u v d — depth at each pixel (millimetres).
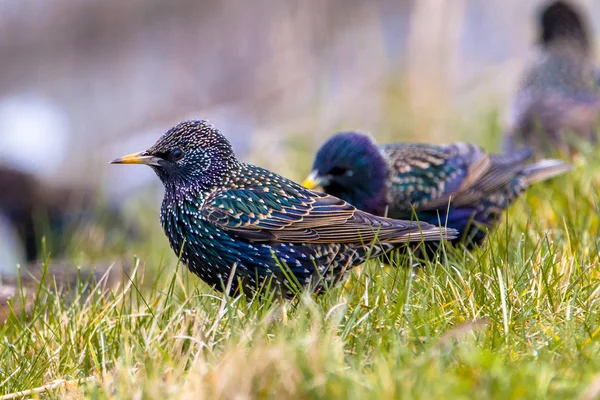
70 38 28047
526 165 11562
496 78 19219
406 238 8719
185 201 8688
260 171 8891
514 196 11016
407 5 26547
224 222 8516
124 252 14727
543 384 5922
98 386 7113
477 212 10695
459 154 10758
